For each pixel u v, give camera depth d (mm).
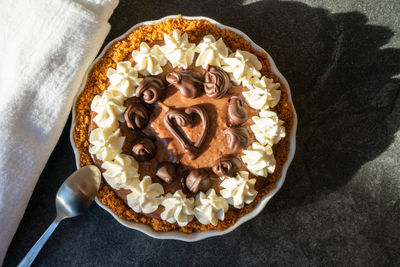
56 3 545
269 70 556
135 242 587
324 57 608
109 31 603
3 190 537
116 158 516
